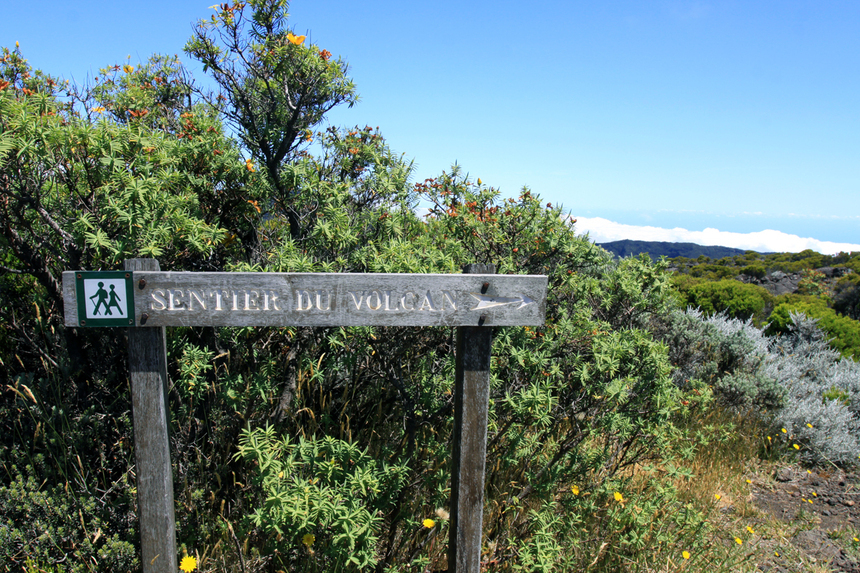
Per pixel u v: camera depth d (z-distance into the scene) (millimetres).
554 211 3453
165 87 4395
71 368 3121
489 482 3053
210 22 3389
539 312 2031
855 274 20578
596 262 3732
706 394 3533
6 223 2689
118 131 2586
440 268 2830
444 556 2613
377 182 3486
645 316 4195
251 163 3148
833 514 3957
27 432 2859
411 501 2740
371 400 3252
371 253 2910
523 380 3006
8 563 2250
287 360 3010
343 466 2289
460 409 2080
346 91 3691
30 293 3508
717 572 3016
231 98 3641
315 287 1885
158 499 1941
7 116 2352
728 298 11578
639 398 3094
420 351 2951
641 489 3324
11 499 2312
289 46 3385
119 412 3053
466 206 3596
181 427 2750
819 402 5520
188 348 2516
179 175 2807
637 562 2785
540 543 2426
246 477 2693
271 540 2170
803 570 3207
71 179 2598
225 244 3197
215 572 2344
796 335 8367
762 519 3781
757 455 4895
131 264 1824
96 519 2396
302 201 3193
